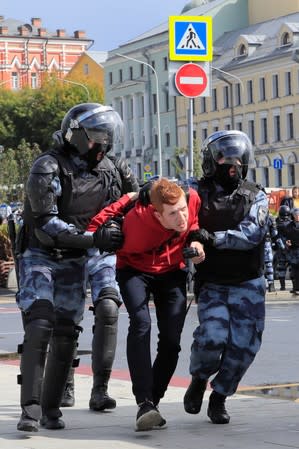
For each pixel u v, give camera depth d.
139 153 124.31
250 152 8.71
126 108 126.69
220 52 110.94
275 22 107.75
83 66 152.25
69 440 8.04
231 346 8.69
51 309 8.41
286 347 16.06
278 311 23.45
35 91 123.56
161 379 8.59
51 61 172.75
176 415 9.27
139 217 8.29
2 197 82.31
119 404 10.08
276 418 9.05
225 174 8.58
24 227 8.58
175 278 8.58
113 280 9.54
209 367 8.68
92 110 8.52
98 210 8.69
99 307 9.51
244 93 105.00
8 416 9.41
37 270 8.47
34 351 8.27
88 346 17.05
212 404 8.81
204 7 119.94
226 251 8.63
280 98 99.62
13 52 171.00
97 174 8.63
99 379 9.64
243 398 10.48
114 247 8.34
